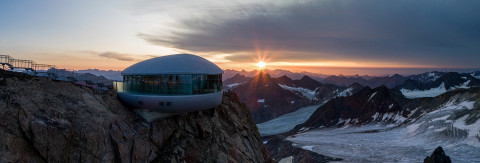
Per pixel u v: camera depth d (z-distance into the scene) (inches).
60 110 897.5
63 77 1250.0
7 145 753.6
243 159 1354.6
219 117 1547.7
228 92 1957.4
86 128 883.4
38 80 967.0
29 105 840.9
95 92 1144.2
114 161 916.0
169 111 1182.9
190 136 1253.7
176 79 1197.1
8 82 876.0
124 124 1039.0
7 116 781.9
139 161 983.0
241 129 1660.9
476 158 4333.2
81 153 846.5
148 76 1202.0
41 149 795.4
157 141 1115.9
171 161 1077.8
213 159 1195.3
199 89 1257.4
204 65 1302.9
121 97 1224.2
